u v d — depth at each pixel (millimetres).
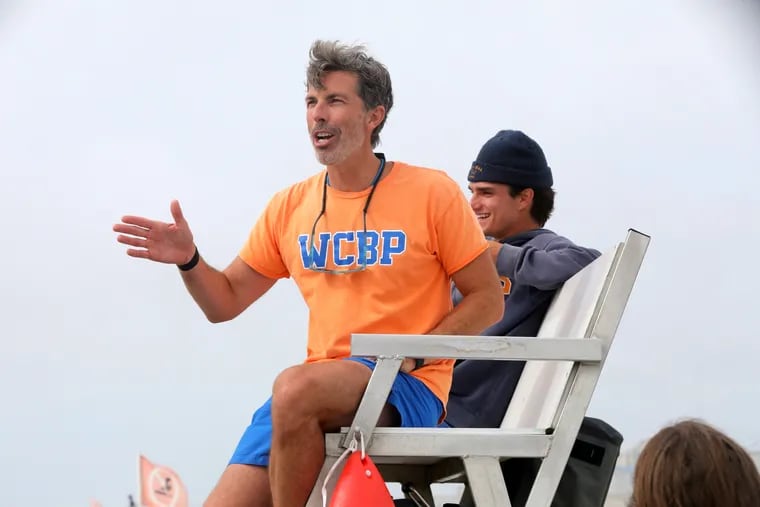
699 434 6254
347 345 9008
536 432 8000
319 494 7617
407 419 8523
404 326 9023
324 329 9156
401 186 9273
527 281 10695
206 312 9867
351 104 9172
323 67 9203
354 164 9242
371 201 9227
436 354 7699
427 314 9125
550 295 10883
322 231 9297
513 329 11047
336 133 9125
